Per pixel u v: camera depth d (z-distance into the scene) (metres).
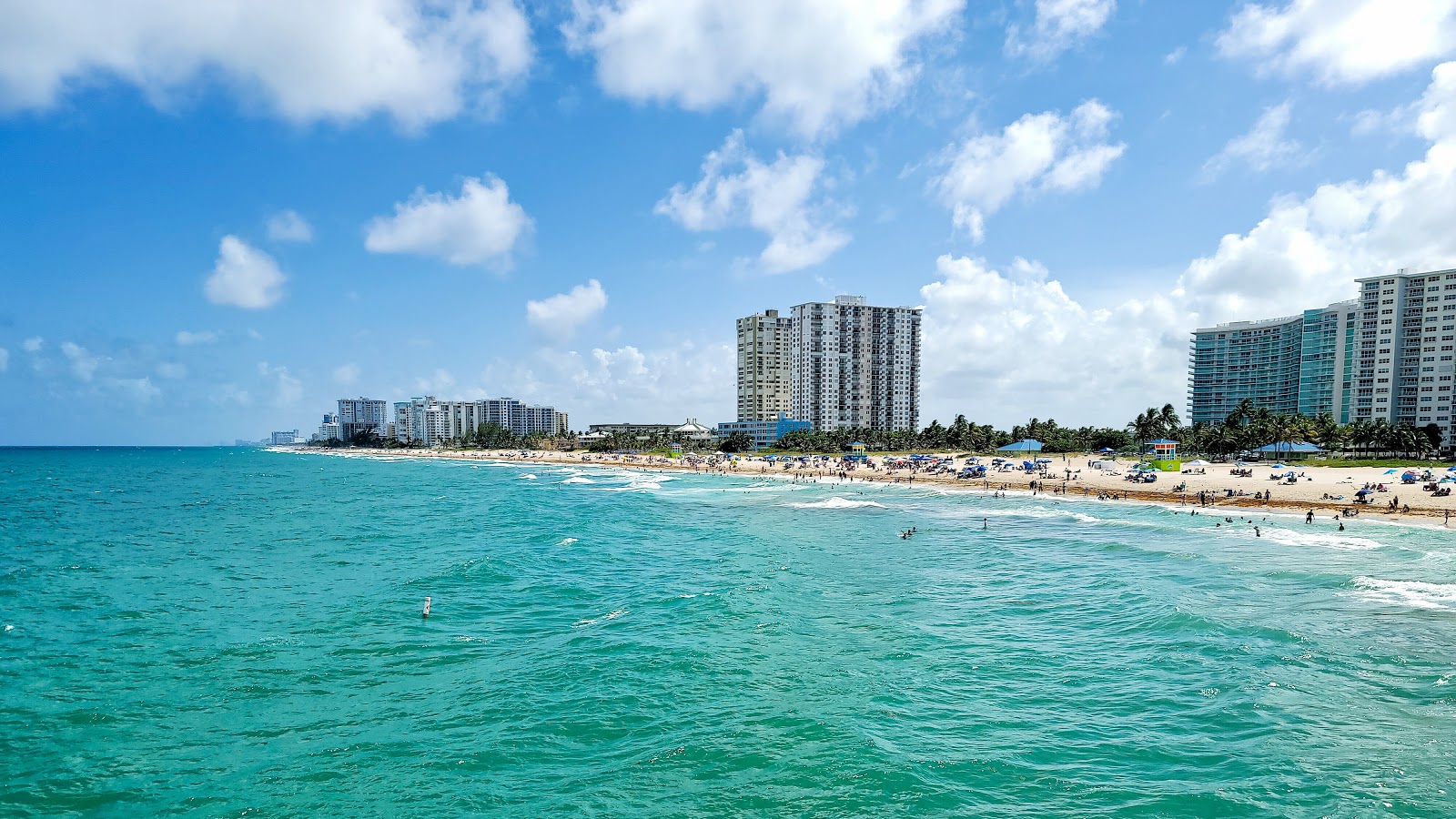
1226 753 19.05
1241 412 151.50
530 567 45.34
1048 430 191.75
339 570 44.34
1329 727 20.39
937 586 39.19
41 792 17.36
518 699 23.05
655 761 18.89
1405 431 126.75
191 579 41.59
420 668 25.98
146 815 16.44
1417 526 55.91
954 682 24.47
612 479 144.12
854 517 72.56
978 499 88.25
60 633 30.14
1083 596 36.28
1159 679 24.42
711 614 33.28
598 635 30.09
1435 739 19.56
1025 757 19.00
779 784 17.73
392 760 19.03
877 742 19.88
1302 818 15.95
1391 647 26.88
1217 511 69.12
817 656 27.17
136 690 23.81
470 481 139.75
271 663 26.41
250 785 17.73
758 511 80.12
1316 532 54.56
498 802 17.00
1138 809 16.44
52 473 175.62
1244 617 31.05
